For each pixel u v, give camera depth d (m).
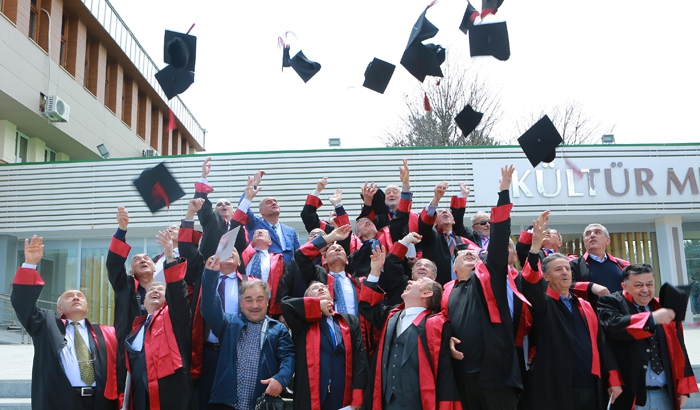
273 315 5.86
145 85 22.88
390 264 5.21
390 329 4.61
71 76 17.83
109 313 14.90
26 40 15.73
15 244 15.19
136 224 14.56
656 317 4.22
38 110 16.06
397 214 6.17
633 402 4.62
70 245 15.17
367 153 14.76
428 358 4.34
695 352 7.89
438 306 4.66
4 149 15.97
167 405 4.66
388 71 5.30
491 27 4.48
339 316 5.04
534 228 4.71
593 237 5.85
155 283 5.24
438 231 6.38
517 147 14.78
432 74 4.85
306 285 5.76
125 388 4.88
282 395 5.37
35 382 4.79
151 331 4.89
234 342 4.94
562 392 4.51
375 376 4.56
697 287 14.77
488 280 4.51
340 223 6.85
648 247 15.12
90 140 18.69
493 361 4.30
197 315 5.20
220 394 4.80
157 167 5.43
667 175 14.80
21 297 4.80
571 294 4.93
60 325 4.97
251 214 6.98
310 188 14.60
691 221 15.15
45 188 15.01
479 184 14.62
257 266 6.21
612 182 14.74
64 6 18.17
